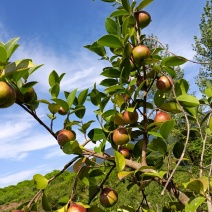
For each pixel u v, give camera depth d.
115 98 0.44
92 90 0.48
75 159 0.40
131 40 0.45
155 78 0.43
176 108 0.42
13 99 0.33
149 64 0.45
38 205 0.39
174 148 0.43
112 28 0.46
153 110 0.42
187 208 0.33
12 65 0.33
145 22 0.47
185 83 0.43
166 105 0.42
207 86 0.55
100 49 0.53
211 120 0.42
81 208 0.36
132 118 0.42
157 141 0.39
